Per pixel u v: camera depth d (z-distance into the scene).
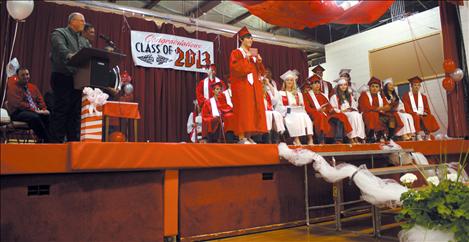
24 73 4.06
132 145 2.76
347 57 8.44
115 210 2.74
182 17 7.33
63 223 2.55
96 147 2.61
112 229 2.71
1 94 5.31
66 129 3.36
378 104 5.56
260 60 4.26
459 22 6.62
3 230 2.37
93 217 2.66
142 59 6.73
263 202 3.50
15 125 3.94
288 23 3.10
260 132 4.04
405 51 7.37
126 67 6.64
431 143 5.21
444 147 5.34
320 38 9.40
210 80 5.84
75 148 2.53
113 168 2.67
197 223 3.09
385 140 5.43
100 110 3.01
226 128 4.45
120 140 3.35
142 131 6.62
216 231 3.18
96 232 2.65
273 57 8.38
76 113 3.38
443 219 2.33
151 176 2.92
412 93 6.06
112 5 6.68
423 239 2.35
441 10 6.67
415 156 4.57
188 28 7.44
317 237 3.13
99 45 6.42
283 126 4.60
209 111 4.93
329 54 8.88
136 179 2.86
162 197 2.95
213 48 7.50
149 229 2.85
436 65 6.90
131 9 6.83
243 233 3.31
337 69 8.66
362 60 8.12
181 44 7.12
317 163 3.44
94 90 3.01
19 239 2.41
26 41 5.89
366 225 3.63
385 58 7.69
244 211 3.36
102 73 3.00
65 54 3.03
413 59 7.23
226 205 3.27
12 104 3.91
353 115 5.18
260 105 4.05
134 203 2.82
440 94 6.84
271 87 4.97
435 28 6.93
